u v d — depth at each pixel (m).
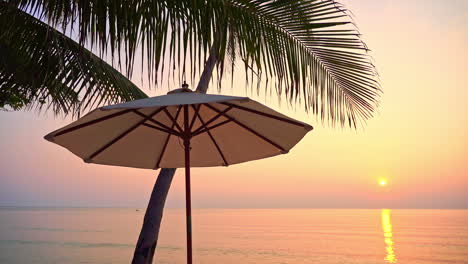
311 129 2.47
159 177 4.79
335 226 177.62
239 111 2.67
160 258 61.41
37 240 85.44
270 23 3.04
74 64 4.34
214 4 2.74
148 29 2.73
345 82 3.45
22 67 4.24
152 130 2.93
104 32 2.76
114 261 53.53
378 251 72.56
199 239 105.06
